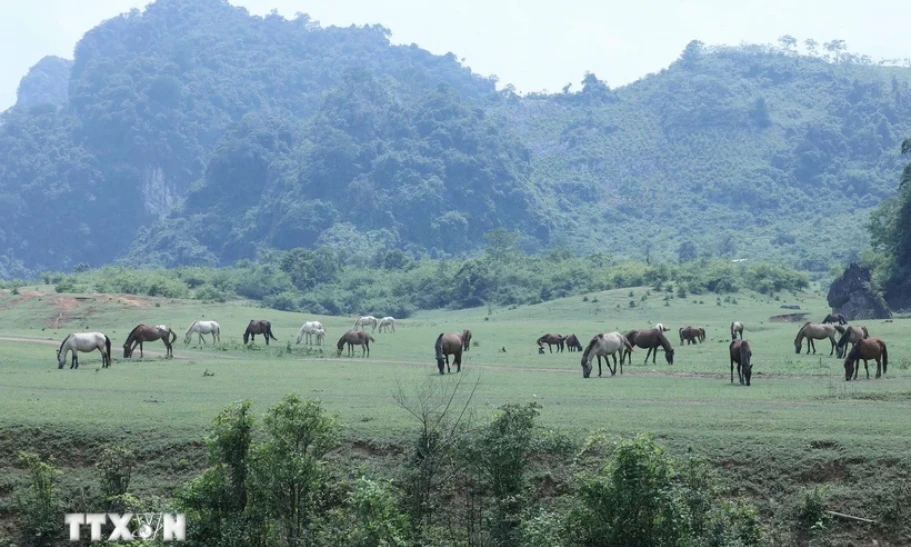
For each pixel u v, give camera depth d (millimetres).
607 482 20453
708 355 51406
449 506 23203
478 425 24484
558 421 27109
